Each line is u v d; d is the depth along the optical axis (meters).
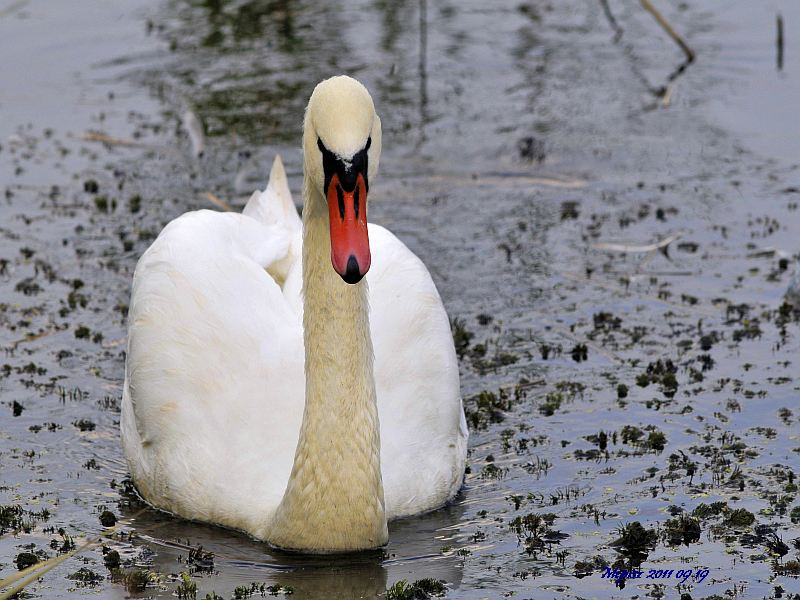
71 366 13.80
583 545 10.60
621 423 12.67
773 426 12.51
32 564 10.38
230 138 19.97
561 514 11.12
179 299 11.88
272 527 10.62
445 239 16.91
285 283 12.77
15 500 11.45
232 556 10.55
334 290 10.07
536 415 12.90
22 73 22.39
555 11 25.42
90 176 18.78
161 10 25.33
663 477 11.66
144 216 17.48
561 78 22.28
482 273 16.02
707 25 24.34
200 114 20.78
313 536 10.42
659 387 13.35
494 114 20.94
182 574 10.20
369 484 10.33
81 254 16.41
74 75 22.34
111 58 23.05
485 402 13.09
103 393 13.31
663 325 14.70
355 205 9.15
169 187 18.39
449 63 22.86
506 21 24.89
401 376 11.76
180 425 11.37
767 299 15.23
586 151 19.61
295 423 11.22
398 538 10.83
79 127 20.42
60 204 17.86
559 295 15.48
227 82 22.00
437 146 19.78
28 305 15.10
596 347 14.24
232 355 11.59
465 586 10.01
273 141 19.84
